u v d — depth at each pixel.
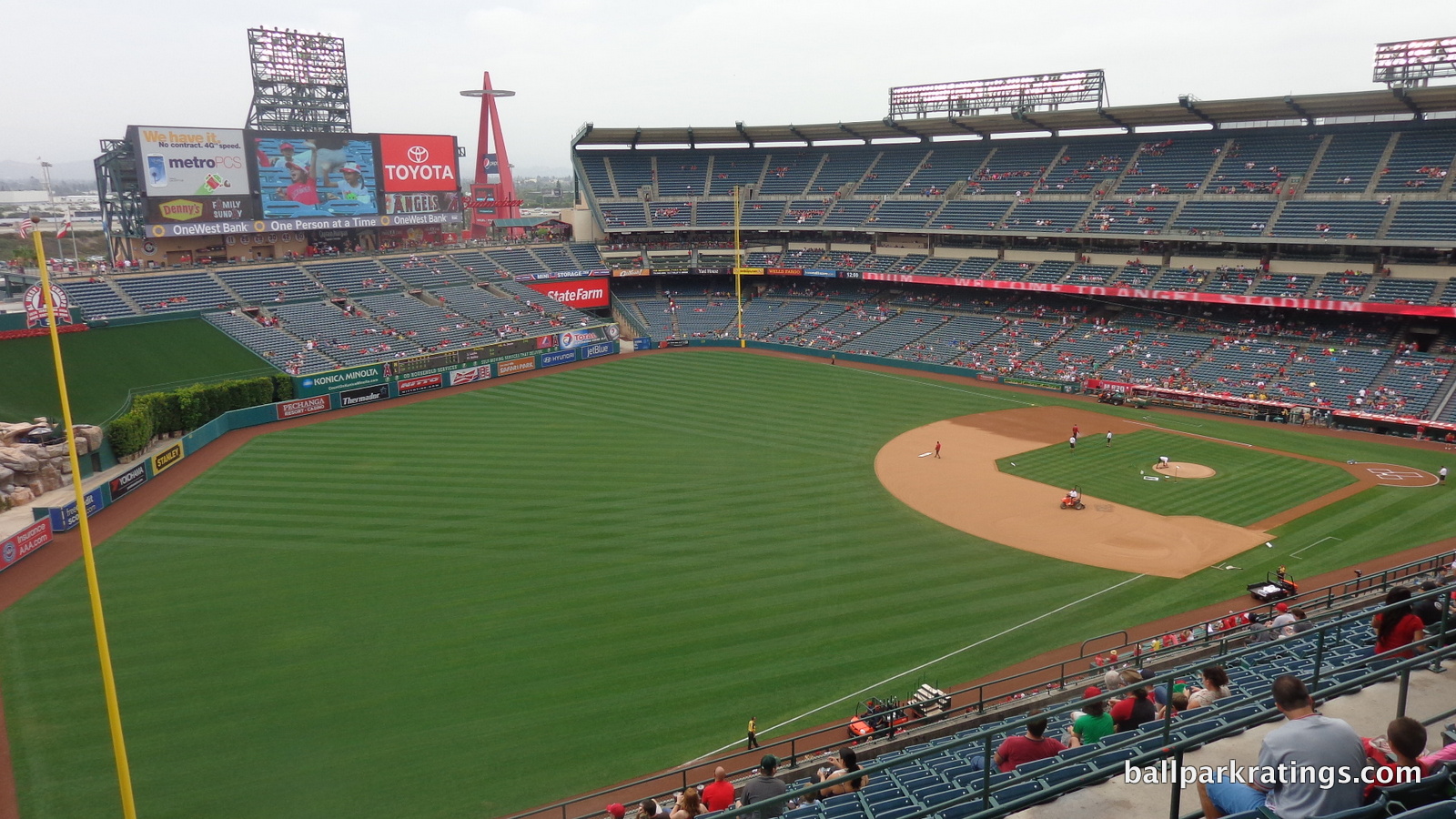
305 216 84.94
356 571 37.56
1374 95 63.97
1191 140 81.19
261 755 25.22
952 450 55.88
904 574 37.28
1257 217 70.69
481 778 24.25
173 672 29.70
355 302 83.31
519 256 99.38
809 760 24.06
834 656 30.53
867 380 76.50
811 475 50.84
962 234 85.94
